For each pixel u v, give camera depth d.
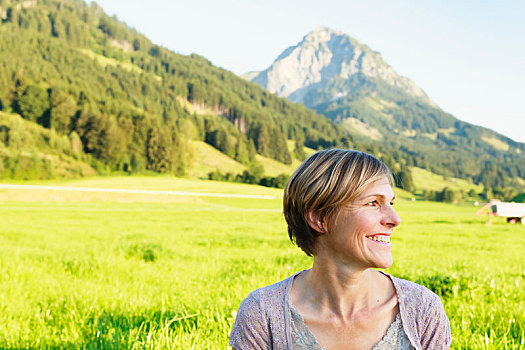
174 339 3.36
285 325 1.55
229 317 4.07
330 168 1.43
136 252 10.26
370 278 1.58
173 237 15.01
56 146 162.50
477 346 3.37
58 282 6.40
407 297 1.56
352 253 1.43
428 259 9.78
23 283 6.17
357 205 1.41
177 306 4.87
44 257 9.29
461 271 7.51
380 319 1.52
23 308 4.86
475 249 13.05
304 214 1.48
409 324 1.52
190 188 108.69
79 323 4.36
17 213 30.00
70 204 49.09
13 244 12.48
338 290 1.52
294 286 1.65
